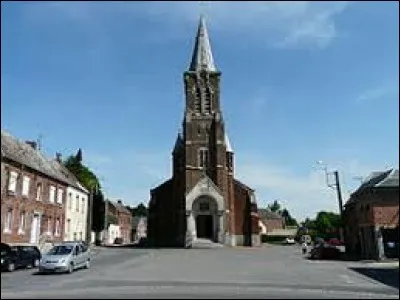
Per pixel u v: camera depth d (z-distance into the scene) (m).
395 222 36.91
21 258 28.67
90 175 72.12
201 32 71.88
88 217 58.38
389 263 34.19
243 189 66.75
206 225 63.84
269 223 110.69
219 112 66.38
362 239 41.22
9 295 16.05
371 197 37.75
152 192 68.50
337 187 42.25
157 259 37.72
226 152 66.69
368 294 16.97
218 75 68.12
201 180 62.03
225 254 44.78
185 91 67.88
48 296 15.70
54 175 45.97
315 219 98.50
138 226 121.25
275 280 22.17
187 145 65.00
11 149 39.59
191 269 28.56
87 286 19.12
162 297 15.34
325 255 38.88
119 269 28.45
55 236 45.81
